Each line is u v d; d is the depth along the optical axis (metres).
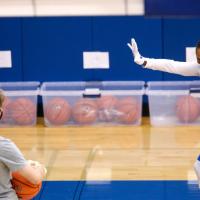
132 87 16.67
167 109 16.17
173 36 16.66
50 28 16.77
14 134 15.58
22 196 7.34
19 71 17.02
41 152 13.84
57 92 16.20
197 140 14.67
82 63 16.91
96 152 13.80
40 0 17.47
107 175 12.14
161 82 16.34
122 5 17.41
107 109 16.27
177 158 13.21
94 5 17.45
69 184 11.63
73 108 16.36
